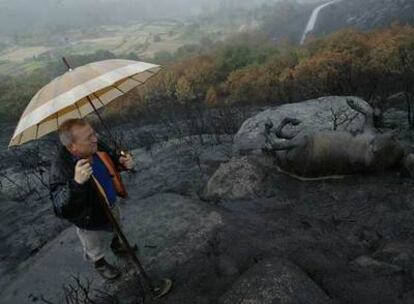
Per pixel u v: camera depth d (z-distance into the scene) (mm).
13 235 5336
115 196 3139
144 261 3746
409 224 3768
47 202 6164
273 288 2908
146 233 4156
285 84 17156
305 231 3885
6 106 24125
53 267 4043
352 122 5863
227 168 5035
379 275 3162
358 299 3008
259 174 4918
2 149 11664
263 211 4352
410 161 4340
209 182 5062
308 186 4652
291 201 4453
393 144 4410
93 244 3232
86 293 3334
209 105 18203
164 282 3350
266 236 3861
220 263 3498
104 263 3426
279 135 5012
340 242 3680
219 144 6863
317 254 3518
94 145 2773
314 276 3291
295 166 4727
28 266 4316
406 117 6934
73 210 2732
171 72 29469
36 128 2879
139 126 13000
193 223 4168
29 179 7430
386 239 3662
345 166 4566
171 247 3865
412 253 3344
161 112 17094
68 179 2682
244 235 3887
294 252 3580
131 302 3338
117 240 3539
